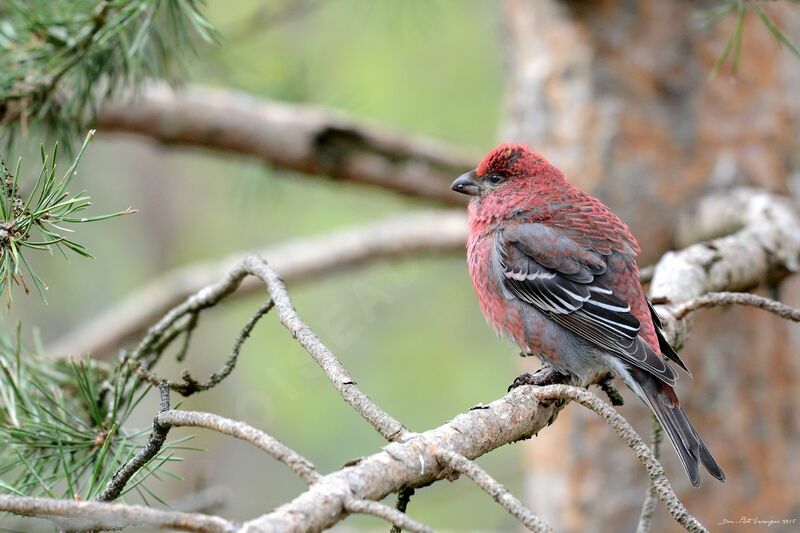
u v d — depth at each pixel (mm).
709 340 10906
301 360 16344
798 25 11359
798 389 10953
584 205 8938
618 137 11102
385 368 17125
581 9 11203
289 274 13164
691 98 11055
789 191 11055
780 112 11141
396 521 4215
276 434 17094
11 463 6582
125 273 18703
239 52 13266
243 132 11883
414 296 17453
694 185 11000
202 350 18359
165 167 19391
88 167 17734
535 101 11547
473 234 9305
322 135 12039
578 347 8297
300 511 4227
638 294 8195
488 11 15977
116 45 8117
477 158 12398
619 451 11273
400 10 13688
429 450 4926
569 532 11453
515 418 5832
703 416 10906
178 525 4070
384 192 12492
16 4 7883
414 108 16188
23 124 7848
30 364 7656
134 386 6520
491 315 9047
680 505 5000
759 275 8914
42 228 5586
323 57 14625
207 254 19078
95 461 6641
